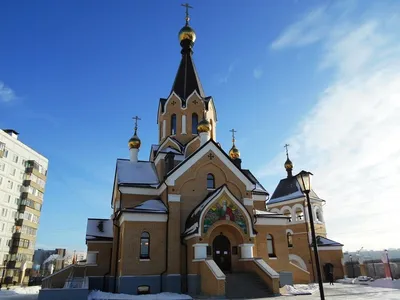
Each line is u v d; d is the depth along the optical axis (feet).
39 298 65.00
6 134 197.06
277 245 96.78
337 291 82.89
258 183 120.16
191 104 120.47
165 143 114.62
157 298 69.72
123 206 95.25
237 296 69.77
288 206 138.21
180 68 132.26
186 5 143.95
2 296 100.58
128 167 109.40
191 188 91.09
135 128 126.31
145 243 83.25
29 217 207.00
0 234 185.88
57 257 306.35
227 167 96.37
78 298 66.80
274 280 72.43
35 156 221.25
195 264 76.43
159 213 85.35
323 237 133.28
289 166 150.82
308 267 124.98
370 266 134.31
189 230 81.92
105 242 100.73
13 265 189.57
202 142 102.53
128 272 78.79
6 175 194.39
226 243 86.02
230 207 82.17
